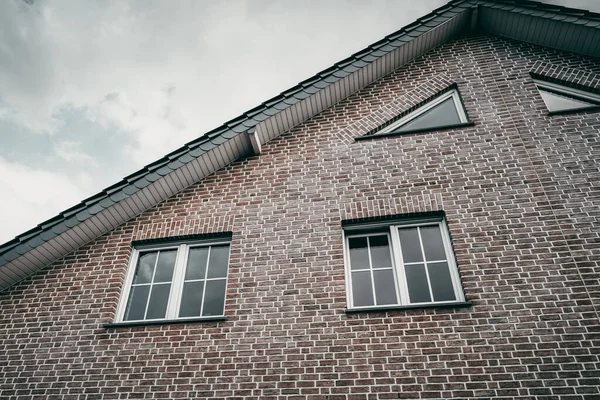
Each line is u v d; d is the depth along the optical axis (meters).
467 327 4.63
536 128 6.11
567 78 6.60
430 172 5.98
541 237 5.12
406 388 4.37
